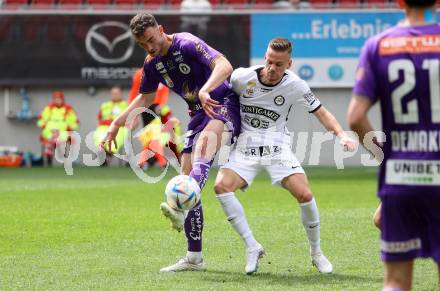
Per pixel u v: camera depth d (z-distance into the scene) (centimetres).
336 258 2534
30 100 6831
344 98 6531
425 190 1495
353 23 6438
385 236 1523
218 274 2292
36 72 6650
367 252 2628
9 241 2872
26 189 4691
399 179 1506
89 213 3603
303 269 2366
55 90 6812
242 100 2331
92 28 6619
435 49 1498
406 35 1512
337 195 4328
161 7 6781
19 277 2248
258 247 2300
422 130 1500
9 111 6825
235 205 2297
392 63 1506
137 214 3562
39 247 2755
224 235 2964
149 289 2083
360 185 4925
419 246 1528
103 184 5022
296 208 3725
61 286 2127
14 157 6731
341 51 6456
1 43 6650
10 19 6625
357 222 3234
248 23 6488
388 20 6412
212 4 7162
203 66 2302
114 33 6606
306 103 2280
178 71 2331
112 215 3534
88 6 6806
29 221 3350
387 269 1533
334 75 6462
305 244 2786
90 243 2828
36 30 6644
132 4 7162
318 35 6456
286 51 2230
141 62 6606
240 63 6488
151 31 2256
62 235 3000
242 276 2262
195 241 2341
